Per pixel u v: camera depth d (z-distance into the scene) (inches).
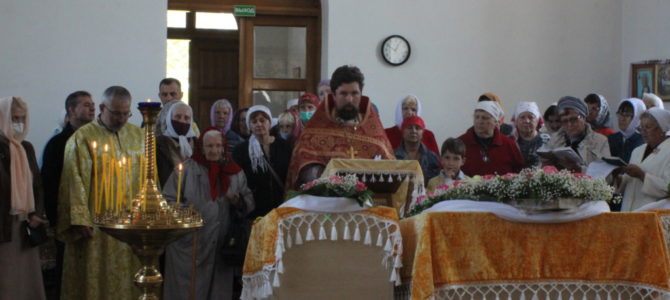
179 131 239.5
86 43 332.2
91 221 224.1
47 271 268.2
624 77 382.9
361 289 158.7
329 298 158.1
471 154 248.8
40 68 327.6
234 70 457.7
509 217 154.3
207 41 457.1
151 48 336.5
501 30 378.3
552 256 156.1
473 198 158.9
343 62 367.6
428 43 372.8
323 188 157.8
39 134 325.7
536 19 380.5
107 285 225.5
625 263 156.9
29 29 327.6
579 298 156.5
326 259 158.4
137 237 158.6
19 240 215.2
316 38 388.8
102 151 227.5
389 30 370.9
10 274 211.2
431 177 233.8
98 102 331.6
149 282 162.2
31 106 325.7
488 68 376.5
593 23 383.9
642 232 157.2
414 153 236.1
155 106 165.6
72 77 330.0
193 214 168.9
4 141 211.5
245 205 232.1
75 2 331.9
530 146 279.9
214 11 389.4
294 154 190.1
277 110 387.2
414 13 372.8
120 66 334.3
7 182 209.2
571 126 240.2
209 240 226.2
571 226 156.8
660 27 365.4
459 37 375.2
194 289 222.8
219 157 231.1
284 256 157.1
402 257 163.2
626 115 268.4
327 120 190.9
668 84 362.6
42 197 224.1
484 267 153.9
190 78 454.9
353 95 188.2
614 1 385.1
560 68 381.4
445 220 153.4
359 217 158.7
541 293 155.8
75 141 227.3
